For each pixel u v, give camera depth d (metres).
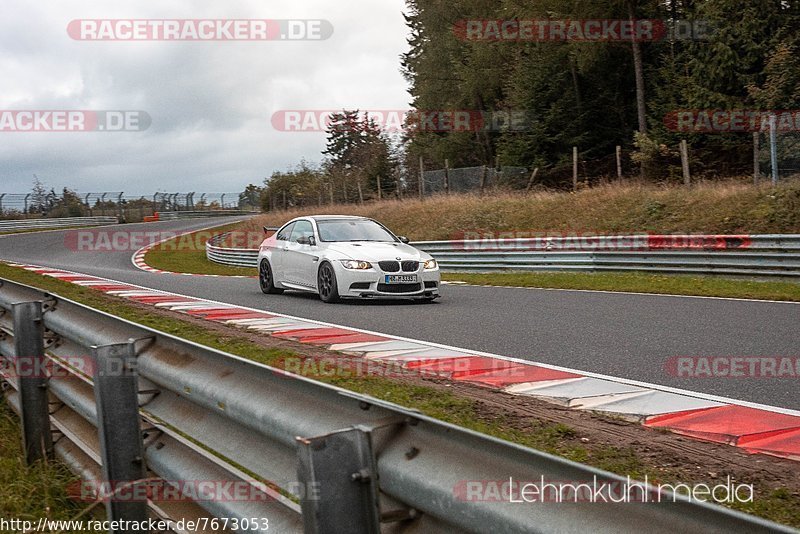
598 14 28.22
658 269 14.09
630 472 3.34
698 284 12.34
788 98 23.61
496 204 23.03
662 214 18.05
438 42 40.88
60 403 4.46
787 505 2.92
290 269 11.62
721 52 25.28
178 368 2.93
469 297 11.52
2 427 4.98
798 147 21.41
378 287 10.44
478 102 38.84
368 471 1.78
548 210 21.22
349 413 2.00
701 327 7.92
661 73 28.42
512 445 1.51
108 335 3.61
